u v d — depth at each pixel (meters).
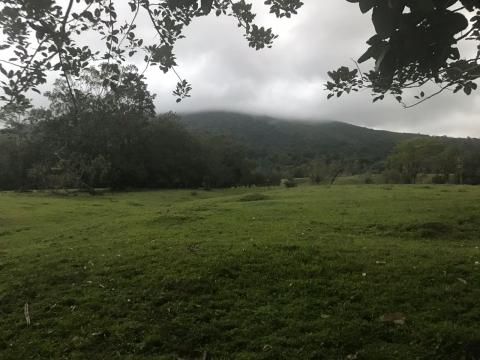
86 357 7.49
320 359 6.91
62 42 4.51
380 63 3.03
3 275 12.10
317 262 11.21
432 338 7.22
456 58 3.16
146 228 18.28
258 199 29.67
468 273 10.11
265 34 6.20
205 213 21.83
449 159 74.31
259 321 8.22
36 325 8.81
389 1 2.77
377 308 8.40
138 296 9.62
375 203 24.64
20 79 4.52
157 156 64.50
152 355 7.42
